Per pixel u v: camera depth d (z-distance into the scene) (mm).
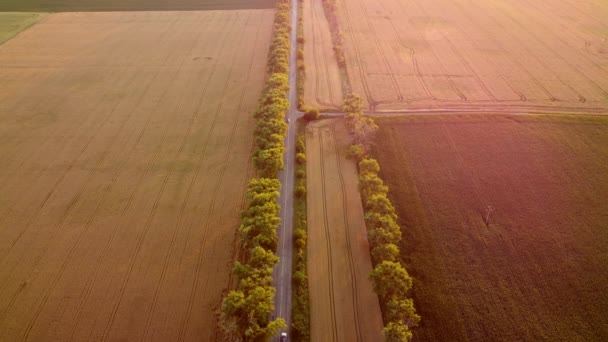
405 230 57594
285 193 65000
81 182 67375
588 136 76375
